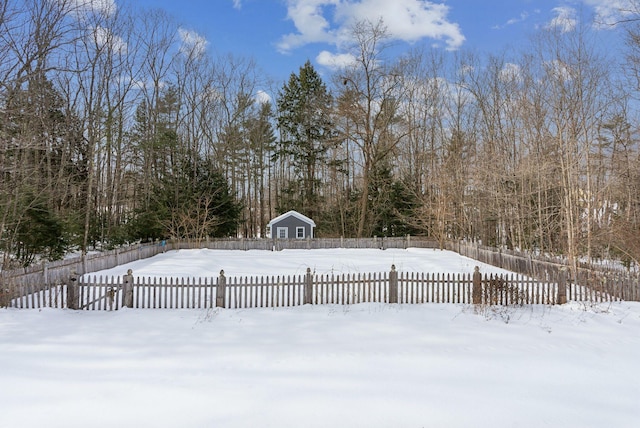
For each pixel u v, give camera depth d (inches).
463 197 1083.3
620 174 699.4
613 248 733.9
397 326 306.3
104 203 1122.0
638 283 402.0
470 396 183.5
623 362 232.4
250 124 1594.5
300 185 1572.3
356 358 233.5
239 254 950.4
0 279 344.8
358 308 366.0
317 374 207.9
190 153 1203.2
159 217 1066.7
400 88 1301.7
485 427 155.9
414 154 1400.1
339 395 182.4
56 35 530.3
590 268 466.0
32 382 189.9
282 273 621.9
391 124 1333.7
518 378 206.4
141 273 578.2
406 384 196.2
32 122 541.0
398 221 1306.6
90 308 361.1
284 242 1083.3
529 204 825.5
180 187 1123.3
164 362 222.2
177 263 715.4
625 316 344.2
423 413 166.1
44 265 422.9
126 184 1311.5
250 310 356.2
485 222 1090.1
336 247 1103.6
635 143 739.4
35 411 162.1
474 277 387.5
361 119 1243.2
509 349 253.4
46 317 315.9
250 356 235.0
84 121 880.9
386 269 681.0
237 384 193.2
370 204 1363.2
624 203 738.8
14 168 483.2
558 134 652.1
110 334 275.6
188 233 1066.1
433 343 264.5
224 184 1218.0
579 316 342.3
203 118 1381.6
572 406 175.3
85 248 813.9
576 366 224.8
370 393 185.0
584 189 663.8
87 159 999.6
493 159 905.5
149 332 283.1
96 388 185.3
